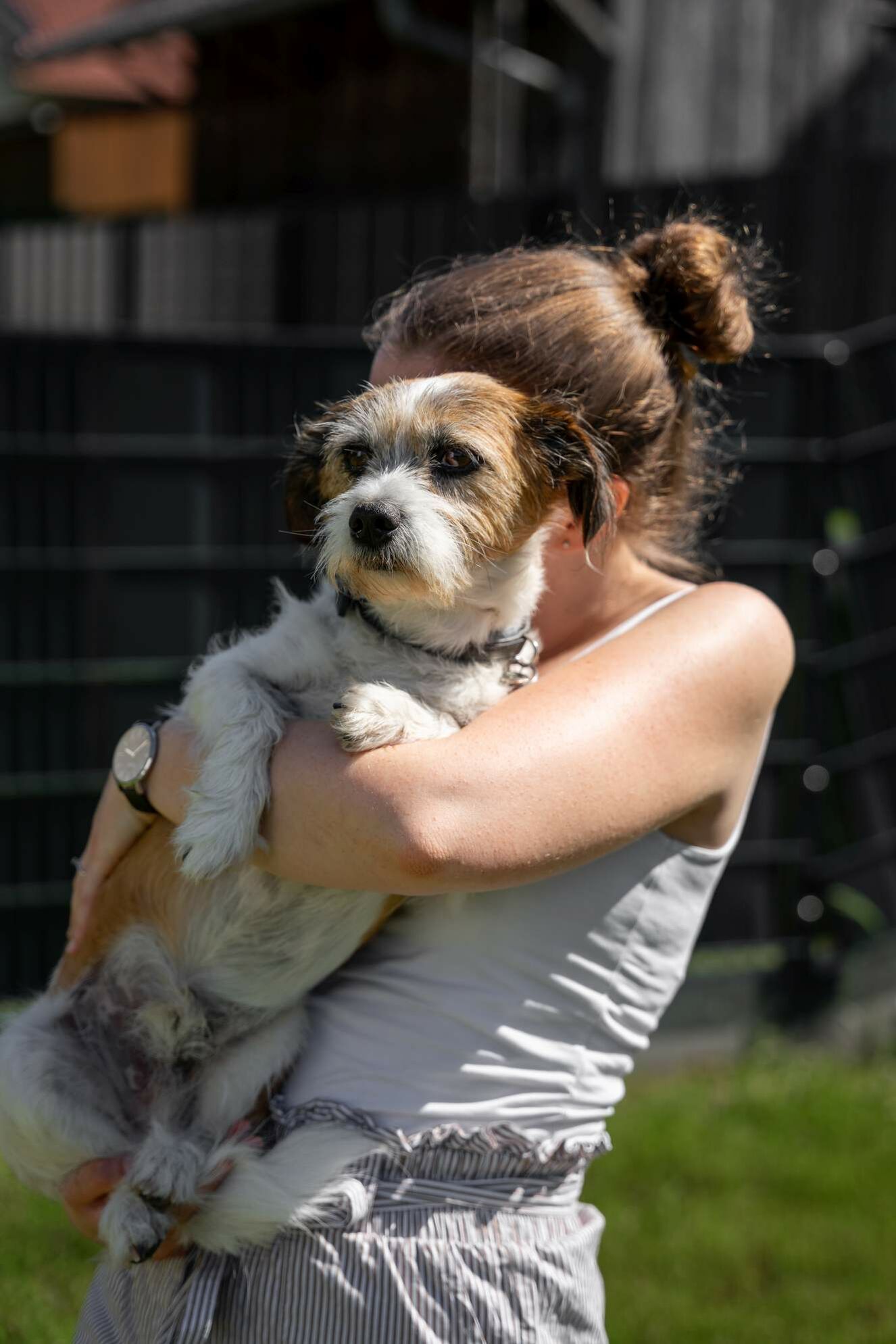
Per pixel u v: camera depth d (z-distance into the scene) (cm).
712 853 372
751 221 997
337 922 387
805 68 1557
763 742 383
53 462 892
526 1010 346
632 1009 362
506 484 417
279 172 1794
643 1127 823
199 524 927
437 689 410
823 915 980
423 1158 333
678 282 411
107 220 1585
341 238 1251
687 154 1531
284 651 421
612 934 355
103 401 903
